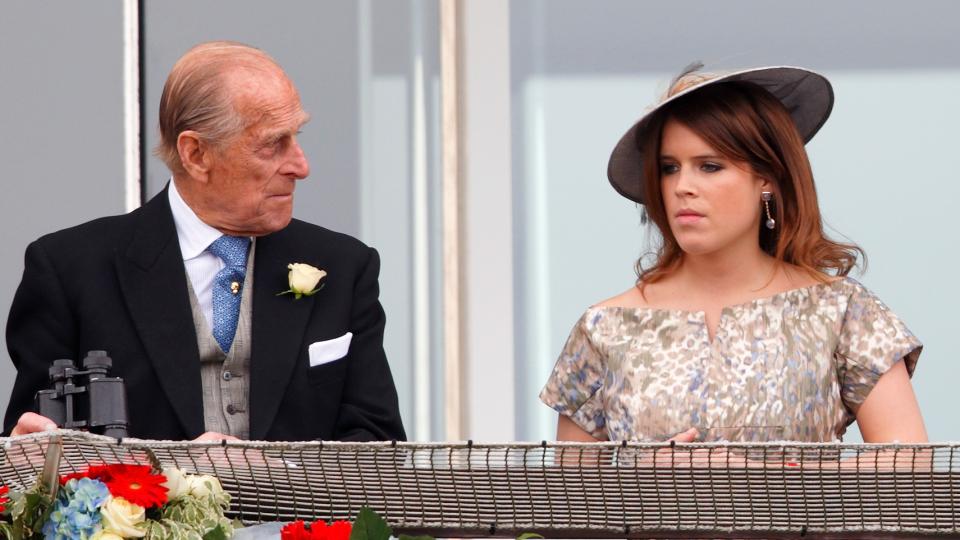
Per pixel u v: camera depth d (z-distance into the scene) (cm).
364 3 1489
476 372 1488
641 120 1011
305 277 1034
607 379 1041
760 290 1037
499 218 1502
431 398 1479
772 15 1503
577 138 1510
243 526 726
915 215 1470
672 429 1000
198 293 1030
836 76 1490
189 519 697
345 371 1048
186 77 1001
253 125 988
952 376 1449
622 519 714
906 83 1483
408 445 712
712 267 1043
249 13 1476
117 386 862
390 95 1489
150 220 1044
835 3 1495
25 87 1452
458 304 1494
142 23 1465
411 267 1481
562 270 1502
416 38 1494
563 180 1509
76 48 1455
